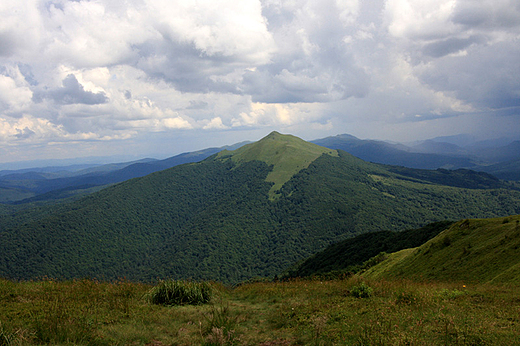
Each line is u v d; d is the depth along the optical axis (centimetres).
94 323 773
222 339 680
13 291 1039
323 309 945
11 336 612
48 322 701
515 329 659
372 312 856
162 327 802
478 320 730
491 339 602
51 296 1005
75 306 897
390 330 670
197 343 686
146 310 955
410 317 774
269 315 961
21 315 777
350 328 720
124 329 752
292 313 941
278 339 719
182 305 1070
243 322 891
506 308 859
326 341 657
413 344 580
